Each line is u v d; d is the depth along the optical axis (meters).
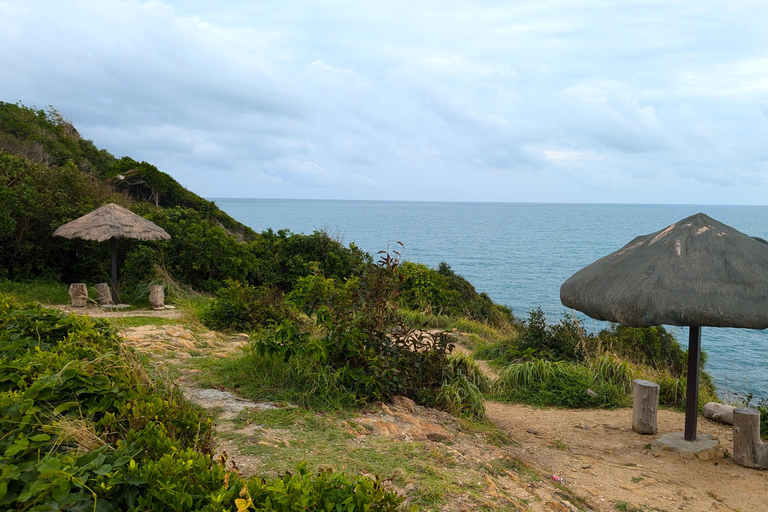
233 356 7.11
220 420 4.77
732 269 5.45
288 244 19.42
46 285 13.88
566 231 147.50
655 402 6.83
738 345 31.39
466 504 3.64
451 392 6.65
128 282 14.95
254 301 10.79
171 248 16.23
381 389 5.97
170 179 32.03
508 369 9.16
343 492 2.47
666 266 5.58
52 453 2.84
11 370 3.66
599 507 4.36
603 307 5.80
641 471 5.43
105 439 3.10
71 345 4.35
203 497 2.36
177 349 7.49
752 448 5.73
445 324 15.21
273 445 4.26
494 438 5.79
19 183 13.95
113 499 2.36
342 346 6.11
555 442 6.35
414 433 5.13
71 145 32.38
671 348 13.18
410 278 17.28
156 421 3.11
